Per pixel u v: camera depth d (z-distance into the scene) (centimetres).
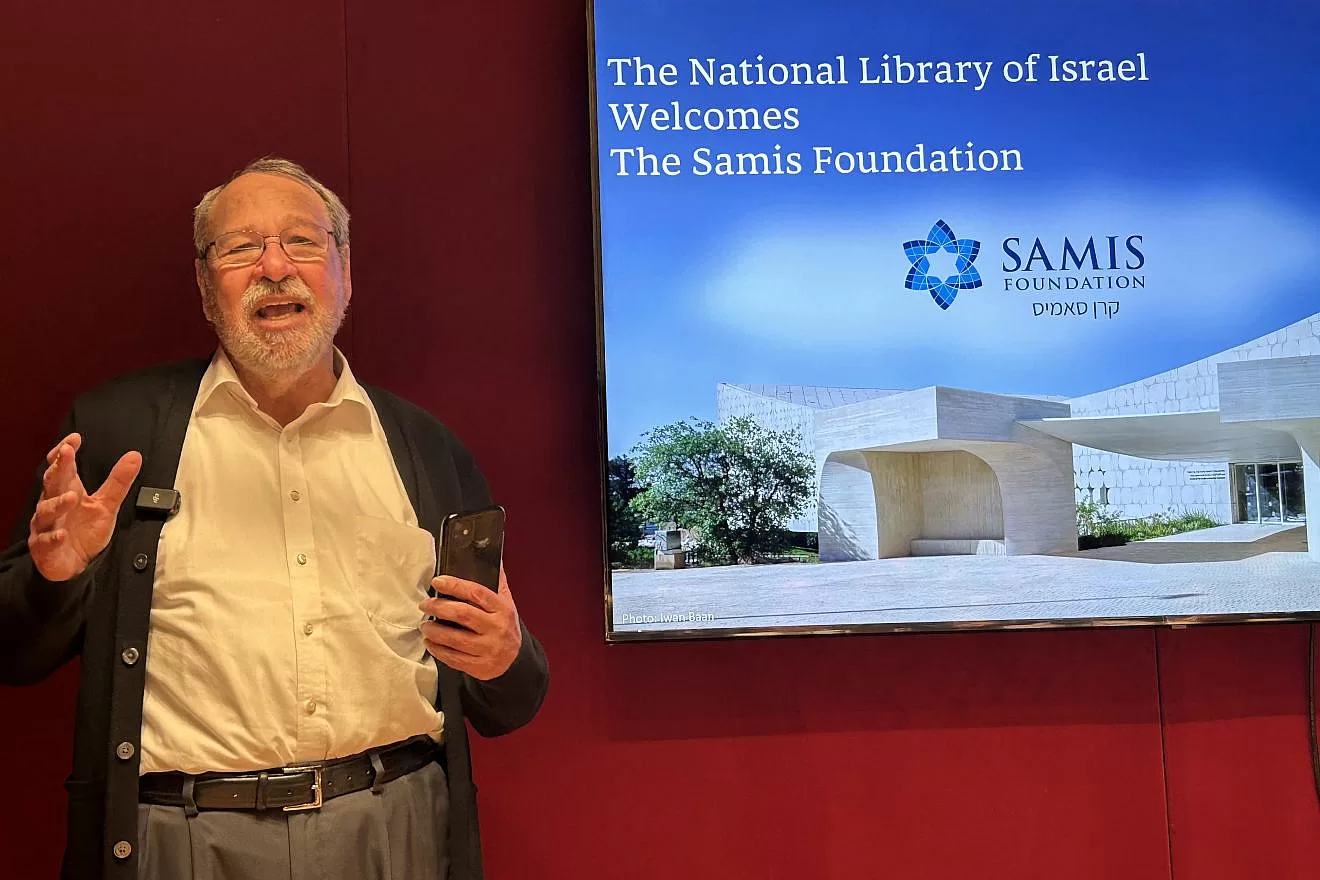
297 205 148
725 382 185
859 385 187
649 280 185
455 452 165
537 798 186
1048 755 194
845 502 185
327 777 134
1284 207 195
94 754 129
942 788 192
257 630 134
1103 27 194
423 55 191
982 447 187
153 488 136
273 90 187
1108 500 188
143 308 183
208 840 128
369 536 144
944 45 192
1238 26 196
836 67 190
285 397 150
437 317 189
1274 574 189
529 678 150
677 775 188
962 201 190
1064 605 186
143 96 184
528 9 193
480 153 191
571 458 190
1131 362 191
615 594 180
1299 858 195
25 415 180
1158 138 194
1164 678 196
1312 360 192
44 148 182
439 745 149
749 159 187
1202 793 195
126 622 130
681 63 187
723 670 190
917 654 193
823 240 188
